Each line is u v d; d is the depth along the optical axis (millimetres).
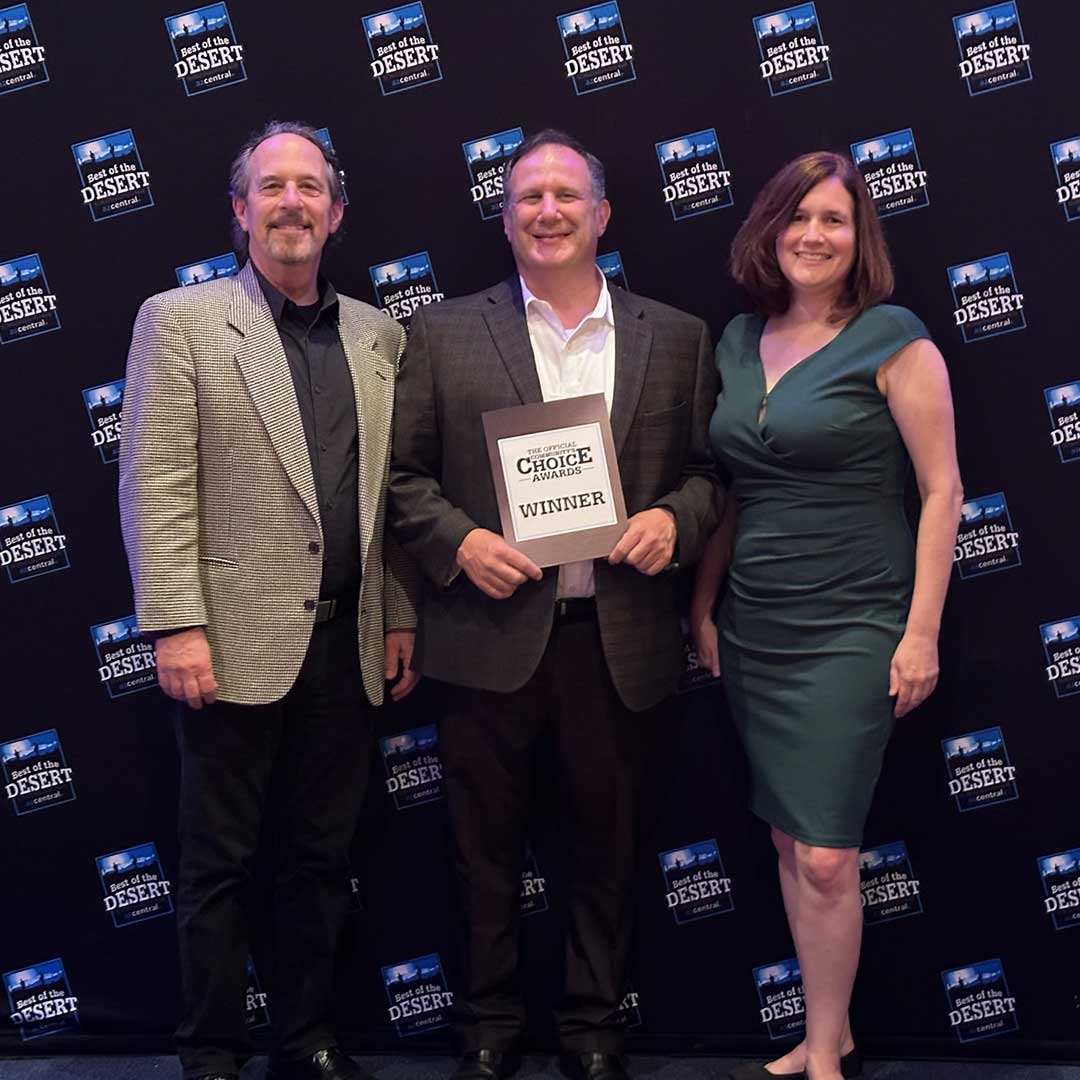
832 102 2473
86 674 2613
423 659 2271
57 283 2537
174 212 2523
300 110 2508
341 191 2309
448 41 2490
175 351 2109
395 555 2328
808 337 2191
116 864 2650
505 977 2379
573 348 2225
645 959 2645
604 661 2221
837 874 2160
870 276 2139
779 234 2158
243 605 2135
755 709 2240
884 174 2480
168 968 2668
